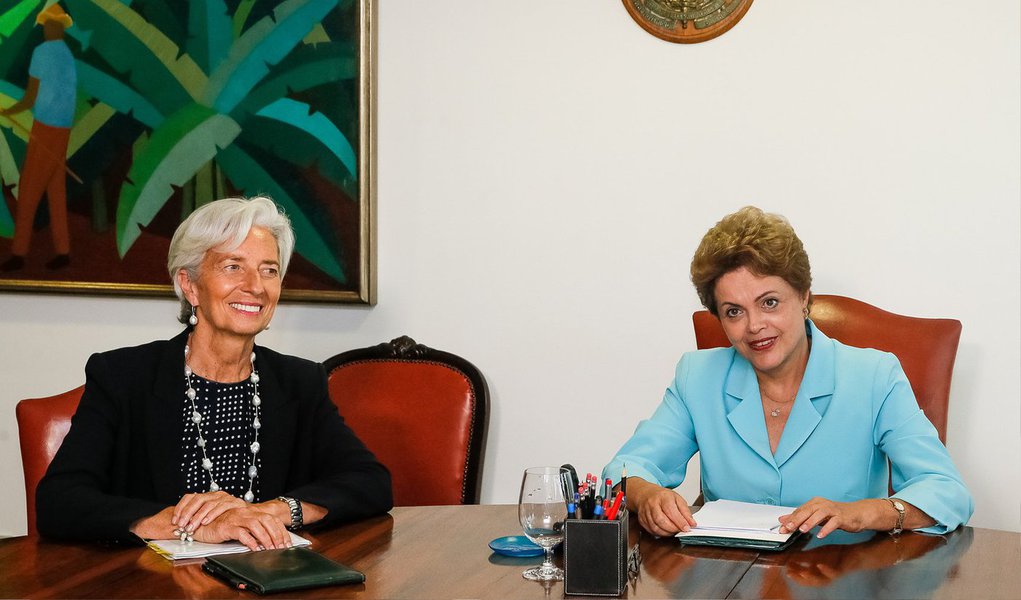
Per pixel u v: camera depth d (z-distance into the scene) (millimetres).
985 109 2916
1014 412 2902
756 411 2207
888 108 3006
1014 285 2895
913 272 2990
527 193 3357
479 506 2195
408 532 1957
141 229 3531
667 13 3176
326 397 2389
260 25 3486
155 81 3531
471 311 3422
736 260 2078
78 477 2041
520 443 3383
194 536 1862
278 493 2264
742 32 3129
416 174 3465
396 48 3471
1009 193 2898
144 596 1537
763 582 1591
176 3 3520
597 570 1527
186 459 2230
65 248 3568
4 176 3584
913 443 2076
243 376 2334
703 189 3182
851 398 2154
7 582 1625
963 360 2949
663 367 3232
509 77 3365
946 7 2945
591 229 3297
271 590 1535
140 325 3580
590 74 3283
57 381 3629
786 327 2104
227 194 3500
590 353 3307
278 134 3477
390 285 3500
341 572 1603
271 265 2293
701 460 2279
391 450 3041
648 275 3244
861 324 2547
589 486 1630
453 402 3033
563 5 3303
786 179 3104
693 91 3184
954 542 1829
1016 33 2883
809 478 2148
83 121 3559
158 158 3531
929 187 2971
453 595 1533
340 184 3439
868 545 1819
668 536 1902
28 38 3576
